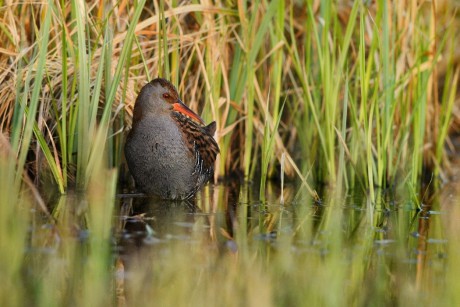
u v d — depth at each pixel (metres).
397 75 12.27
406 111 12.34
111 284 7.48
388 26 11.97
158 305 7.06
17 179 9.52
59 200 10.23
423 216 10.40
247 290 7.43
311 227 9.55
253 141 12.89
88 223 9.18
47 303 6.95
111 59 10.76
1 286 7.25
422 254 8.55
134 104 10.72
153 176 10.49
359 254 8.51
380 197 11.55
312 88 12.20
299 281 7.68
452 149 14.38
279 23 11.84
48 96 11.05
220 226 9.48
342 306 7.23
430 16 12.54
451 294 7.42
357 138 11.83
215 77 11.81
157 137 10.32
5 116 10.99
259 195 11.48
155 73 11.72
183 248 8.46
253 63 11.91
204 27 11.81
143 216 9.84
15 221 8.95
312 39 12.62
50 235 8.65
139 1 10.44
